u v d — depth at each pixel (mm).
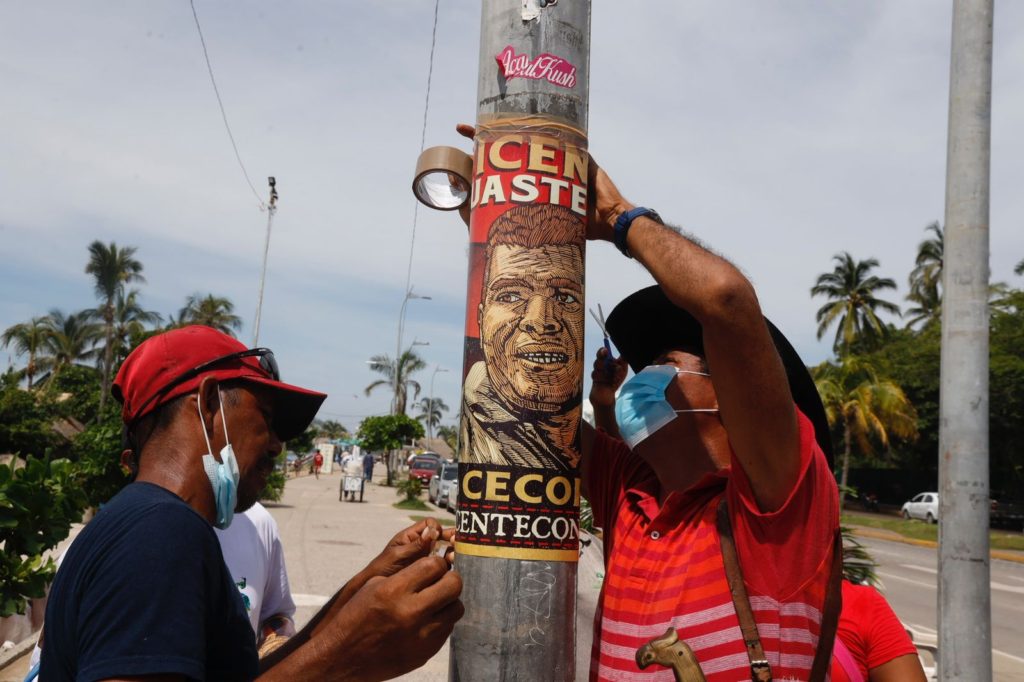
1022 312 40125
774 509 1660
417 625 1491
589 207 1837
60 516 5191
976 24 4273
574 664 1600
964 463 4039
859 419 40781
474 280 1663
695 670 1597
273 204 27016
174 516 1540
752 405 1593
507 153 1650
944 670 4016
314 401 1999
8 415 30625
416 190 1981
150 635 1398
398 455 55406
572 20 1698
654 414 1900
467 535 1591
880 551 23797
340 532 18594
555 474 1587
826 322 50562
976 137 4215
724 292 1536
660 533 1802
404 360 57281
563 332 1621
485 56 1720
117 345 50500
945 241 4285
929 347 43812
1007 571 20266
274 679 1523
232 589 1686
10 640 6695
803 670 1639
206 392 1812
